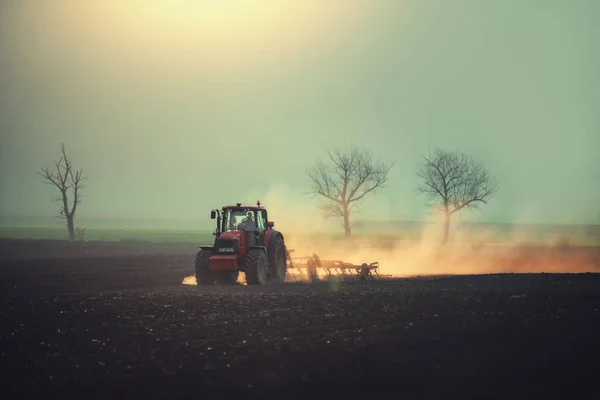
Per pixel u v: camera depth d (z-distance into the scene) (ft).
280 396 123.34
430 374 136.36
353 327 181.98
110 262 516.73
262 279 326.03
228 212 342.64
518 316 195.00
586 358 147.64
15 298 263.29
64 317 209.15
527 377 134.31
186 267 465.88
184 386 130.00
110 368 144.15
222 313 210.79
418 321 189.37
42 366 146.72
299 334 173.78
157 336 175.63
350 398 122.11
